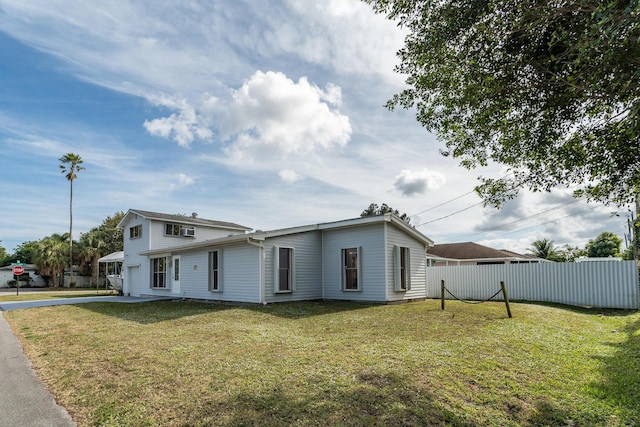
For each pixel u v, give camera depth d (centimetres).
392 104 588
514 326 777
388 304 1238
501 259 2450
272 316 980
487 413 352
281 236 1312
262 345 632
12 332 892
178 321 941
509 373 462
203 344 652
